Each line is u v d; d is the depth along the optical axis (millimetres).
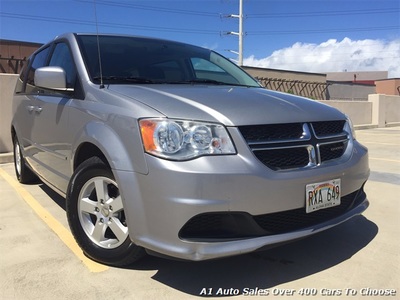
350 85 51875
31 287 2795
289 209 2709
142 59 3871
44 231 3857
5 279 2906
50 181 4152
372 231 3896
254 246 2568
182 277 2932
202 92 3084
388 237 3738
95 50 3732
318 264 3164
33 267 3088
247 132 2666
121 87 3184
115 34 4164
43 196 5102
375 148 10297
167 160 2531
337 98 50250
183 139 2562
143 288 2783
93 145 3082
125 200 2688
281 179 2652
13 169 6949
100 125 2973
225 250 2514
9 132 7965
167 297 2676
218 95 3029
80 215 3184
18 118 5207
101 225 3059
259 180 2582
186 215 2480
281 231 2738
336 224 3006
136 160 2643
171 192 2498
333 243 3584
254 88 3807
